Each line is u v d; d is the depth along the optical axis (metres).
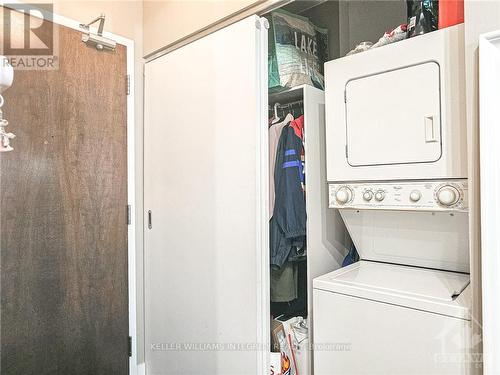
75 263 2.11
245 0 1.83
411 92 1.53
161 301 2.33
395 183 1.60
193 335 2.11
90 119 2.17
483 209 1.15
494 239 1.15
